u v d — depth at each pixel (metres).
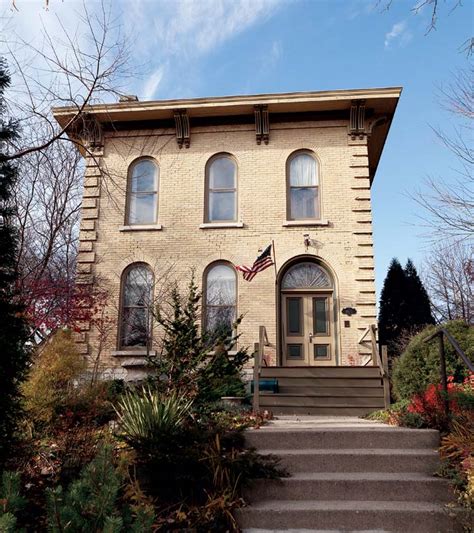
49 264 14.63
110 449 3.98
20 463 5.66
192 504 5.12
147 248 14.65
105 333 13.46
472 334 9.37
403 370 9.68
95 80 9.45
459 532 4.75
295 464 5.77
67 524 3.33
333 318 13.96
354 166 14.69
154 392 6.94
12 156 7.31
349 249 14.15
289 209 14.73
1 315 5.49
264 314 13.82
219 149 15.23
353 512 4.93
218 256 14.38
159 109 14.92
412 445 6.09
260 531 4.85
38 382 7.56
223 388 8.71
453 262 31.47
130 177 15.34
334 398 10.45
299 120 15.18
